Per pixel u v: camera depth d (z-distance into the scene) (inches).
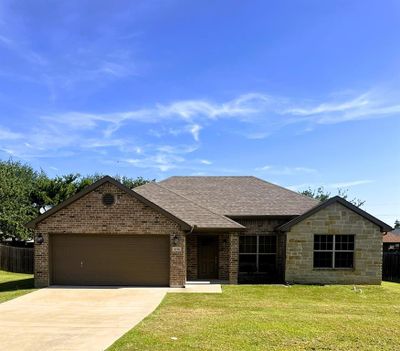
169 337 347.3
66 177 1764.3
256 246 847.7
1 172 1550.2
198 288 696.4
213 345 322.3
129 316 460.1
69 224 723.4
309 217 785.6
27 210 1526.8
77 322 428.1
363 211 784.9
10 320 441.1
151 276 722.8
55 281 729.0
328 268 781.3
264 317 438.0
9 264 1114.1
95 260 727.7
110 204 724.0
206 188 968.3
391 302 597.0
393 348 319.0
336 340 339.3
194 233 794.8
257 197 920.9
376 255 785.6
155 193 868.0
